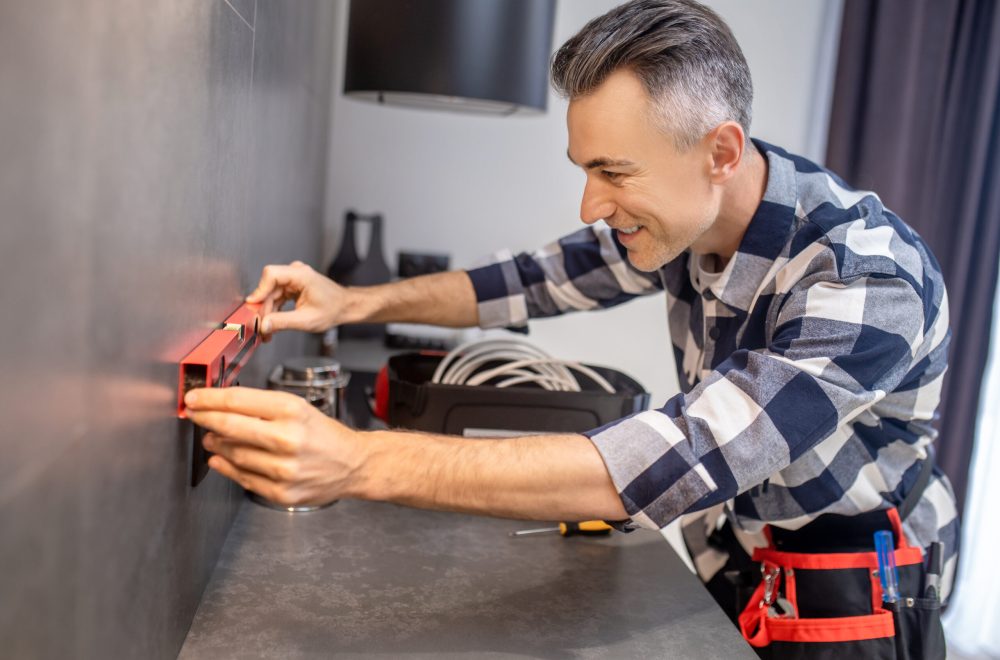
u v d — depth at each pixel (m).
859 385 0.92
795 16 2.54
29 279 0.41
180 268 0.71
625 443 0.86
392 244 2.53
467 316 1.46
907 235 1.12
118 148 0.52
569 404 1.27
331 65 2.25
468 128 2.49
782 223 1.08
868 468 1.17
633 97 0.91
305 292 1.24
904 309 0.97
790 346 0.94
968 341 2.54
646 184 0.95
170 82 0.62
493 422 1.27
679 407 0.92
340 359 2.05
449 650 0.84
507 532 1.16
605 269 1.44
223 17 0.80
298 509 1.17
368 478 0.82
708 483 0.86
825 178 1.13
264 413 0.75
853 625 1.11
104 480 0.54
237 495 1.13
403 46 1.73
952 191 2.54
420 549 1.08
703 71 0.92
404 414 1.29
